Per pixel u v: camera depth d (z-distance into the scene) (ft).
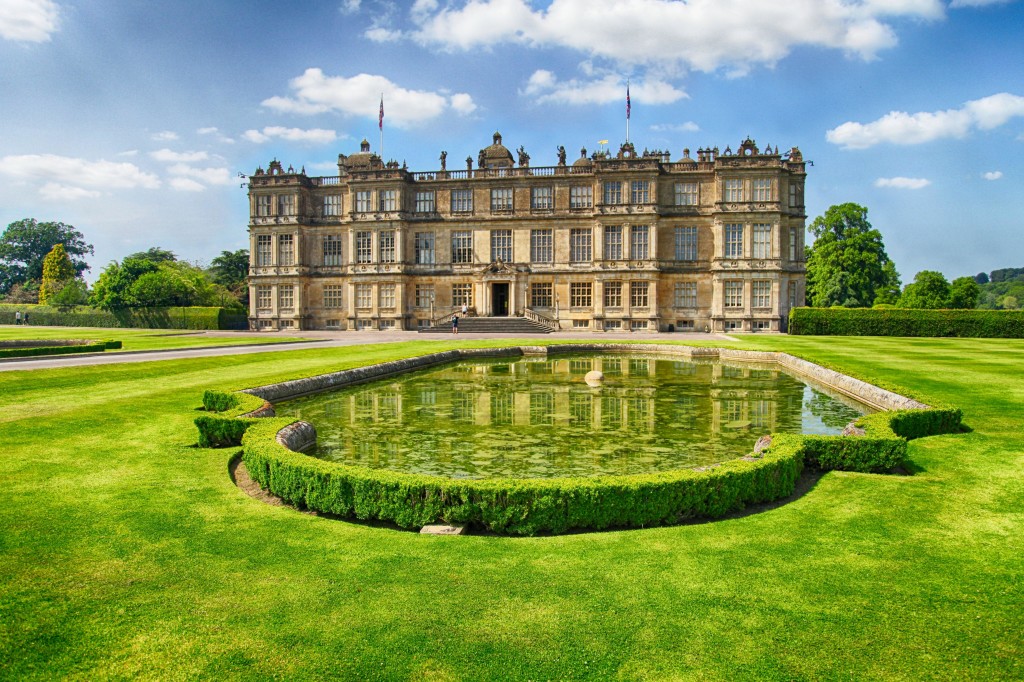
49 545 34.24
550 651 24.36
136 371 101.55
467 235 265.95
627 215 248.93
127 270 325.01
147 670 23.31
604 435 67.31
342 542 34.88
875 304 346.54
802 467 47.62
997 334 208.95
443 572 31.01
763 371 123.95
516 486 37.22
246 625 26.25
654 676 22.88
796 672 23.02
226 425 56.18
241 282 410.72
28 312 333.62
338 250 276.21
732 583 29.68
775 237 241.96
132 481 45.80
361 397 91.61
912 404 66.03
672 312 253.85
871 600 28.04
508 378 112.68
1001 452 53.16
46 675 23.00
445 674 23.06
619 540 35.19
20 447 54.75
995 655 23.90
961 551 33.35
